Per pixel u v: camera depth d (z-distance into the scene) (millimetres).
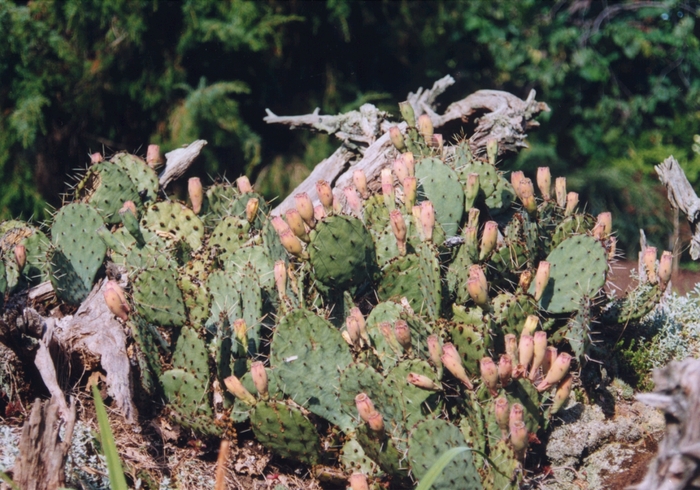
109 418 3771
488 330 3682
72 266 4402
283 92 10125
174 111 9273
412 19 10625
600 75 12062
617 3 12586
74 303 4398
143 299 3701
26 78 8688
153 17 9117
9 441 3502
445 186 4488
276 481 3613
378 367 3672
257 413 3461
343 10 9625
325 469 3564
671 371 2465
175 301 3771
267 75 9820
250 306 3873
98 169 5012
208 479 3564
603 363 4246
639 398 2502
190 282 3936
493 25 11938
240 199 5008
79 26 8859
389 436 3303
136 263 4359
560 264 4074
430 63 11203
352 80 10367
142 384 3750
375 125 6004
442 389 3463
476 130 5980
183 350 3686
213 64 9617
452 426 3209
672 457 2455
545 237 4402
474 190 4559
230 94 9711
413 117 5199
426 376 3418
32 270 4680
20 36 8523
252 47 9062
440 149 5188
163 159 6055
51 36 8641
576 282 4039
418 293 4039
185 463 3615
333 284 3943
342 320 4000
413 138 5082
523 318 3885
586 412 3969
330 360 3594
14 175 8906
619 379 4242
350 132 6051
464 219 4586
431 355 3416
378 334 3801
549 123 12477
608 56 12312
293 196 6023
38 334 3799
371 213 4484
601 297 4238
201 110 9078
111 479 2627
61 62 8906
